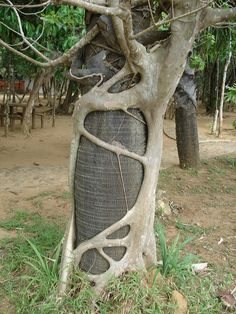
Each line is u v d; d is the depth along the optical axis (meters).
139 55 2.55
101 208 2.89
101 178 2.84
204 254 3.89
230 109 20.09
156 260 3.28
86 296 2.86
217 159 8.26
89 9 2.12
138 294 2.86
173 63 2.58
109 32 2.62
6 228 4.31
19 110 14.66
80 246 3.00
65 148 9.07
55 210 4.90
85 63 2.90
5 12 4.99
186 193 5.86
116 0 2.44
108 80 2.73
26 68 12.77
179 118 7.02
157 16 2.84
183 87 6.67
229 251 4.00
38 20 5.27
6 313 2.92
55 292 2.93
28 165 7.29
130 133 2.80
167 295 2.97
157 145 2.90
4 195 5.45
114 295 2.89
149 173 2.89
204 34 5.35
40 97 22.48
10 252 3.68
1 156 7.93
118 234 2.94
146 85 2.67
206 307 3.01
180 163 7.30
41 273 3.09
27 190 5.73
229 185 6.37
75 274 2.98
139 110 2.80
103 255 2.94
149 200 2.95
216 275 3.49
